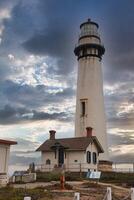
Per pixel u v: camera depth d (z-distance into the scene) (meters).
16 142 26.53
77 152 39.56
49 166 39.56
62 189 21.70
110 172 37.59
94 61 48.88
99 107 46.81
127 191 22.03
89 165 39.62
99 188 23.12
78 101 47.62
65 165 39.22
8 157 25.86
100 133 45.31
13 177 28.75
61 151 40.59
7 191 19.97
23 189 20.89
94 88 47.38
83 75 48.50
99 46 49.19
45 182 28.44
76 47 50.19
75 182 27.70
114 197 18.34
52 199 17.67
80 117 46.38
